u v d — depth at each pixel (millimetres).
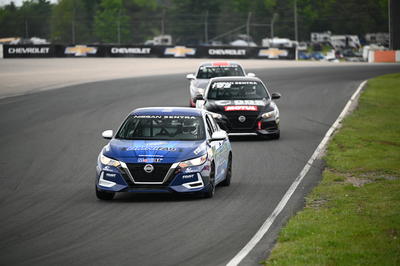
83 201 33312
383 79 116375
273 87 106750
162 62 175125
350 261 21078
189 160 32312
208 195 33594
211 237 25344
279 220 28344
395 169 41750
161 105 82750
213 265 21453
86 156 49625
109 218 28953
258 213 29859
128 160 32000
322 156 48156
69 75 131875
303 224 26703
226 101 57219
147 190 31703
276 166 44312
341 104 82688
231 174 39469
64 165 45938
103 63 169875
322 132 61125
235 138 58656
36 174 42625
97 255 22688
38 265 21469
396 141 55188
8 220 29016
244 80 60938
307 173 41469
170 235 25703
